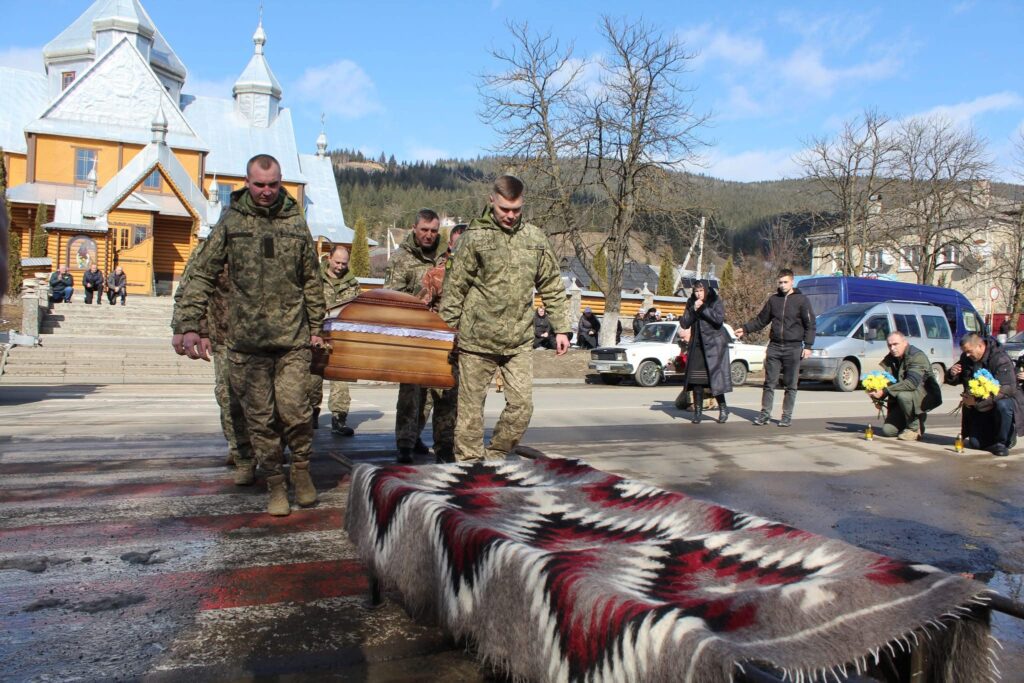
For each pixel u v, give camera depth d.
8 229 1.80
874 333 19.41
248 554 4.29
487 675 2.97
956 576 2.31
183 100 51.44
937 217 38.81
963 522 5.50
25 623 3.32
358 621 3.45
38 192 42.31
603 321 26.41
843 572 2.46
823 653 2.06
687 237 26.92
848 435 9.76
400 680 2.94
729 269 51.44
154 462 6.72
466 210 26.64
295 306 4.86
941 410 14.25
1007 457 8.27
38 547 4.32
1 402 12.48
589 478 3.65
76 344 20.73
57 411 11.03
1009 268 41.28
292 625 3.39
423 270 6.95
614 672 2.04
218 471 6.39
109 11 48.38
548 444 8.42
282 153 51.56
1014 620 3.69
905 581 2.34
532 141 25.38
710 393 11.12
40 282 27.11
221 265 4.88
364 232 58.75
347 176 173.75
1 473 6.18
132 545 4.39
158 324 25.97
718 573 2.54
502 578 2.47
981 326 27.36
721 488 6.39
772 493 6.26
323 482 6.04
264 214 4.80
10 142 46.09
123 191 37.41
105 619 3.39
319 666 3.03
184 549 4.35
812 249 54.34
